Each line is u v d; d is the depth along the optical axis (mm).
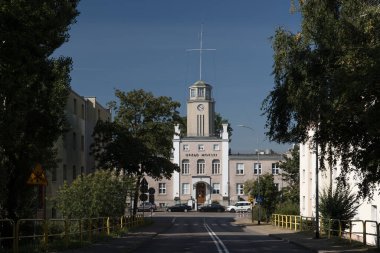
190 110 107062
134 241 28703
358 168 18922
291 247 26844
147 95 54500
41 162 25156
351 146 19125
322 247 24969
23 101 16859
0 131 16859
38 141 23719
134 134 54219
